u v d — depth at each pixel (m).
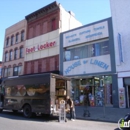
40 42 25.75
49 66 23.84
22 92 12.59
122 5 18.27
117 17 18.36
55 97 11.49
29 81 12.23
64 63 22.25
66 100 12.27
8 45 31.89
